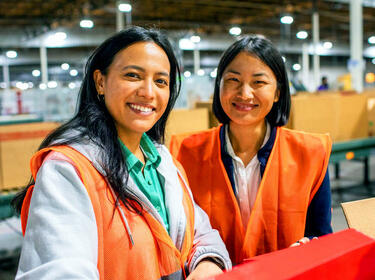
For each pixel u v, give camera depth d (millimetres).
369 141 3705
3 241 3451
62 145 854
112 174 866
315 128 3262
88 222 784
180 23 15195
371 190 4773
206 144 1392
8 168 2703
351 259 587
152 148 1062
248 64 1219
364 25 17281
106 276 837
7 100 7410
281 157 1297
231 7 12812
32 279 688
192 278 950
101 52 957
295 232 1257
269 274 530
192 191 1365
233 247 1304
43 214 742
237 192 1334
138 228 889
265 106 1250
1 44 15227
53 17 13547
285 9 12688
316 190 1285
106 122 929
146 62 916
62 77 19844
